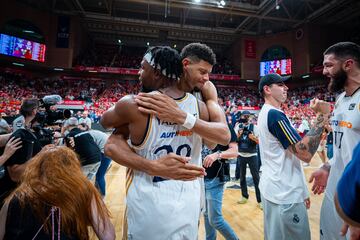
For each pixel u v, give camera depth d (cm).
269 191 145
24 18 1552
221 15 1844
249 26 1875
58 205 85
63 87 1780
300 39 1812
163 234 83
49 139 211
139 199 87
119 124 89
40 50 1636
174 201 87
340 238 125
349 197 58
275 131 141
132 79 1981
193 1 1484
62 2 1720
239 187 430
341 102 128
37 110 202
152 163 83
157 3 1500
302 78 1902
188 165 84
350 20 1719
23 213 84
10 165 159
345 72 120
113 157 88
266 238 149
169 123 86
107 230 100
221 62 2244
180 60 94
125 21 1825
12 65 1630
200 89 109
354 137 116
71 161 98
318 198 358
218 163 183
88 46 2117
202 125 85
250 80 2020
